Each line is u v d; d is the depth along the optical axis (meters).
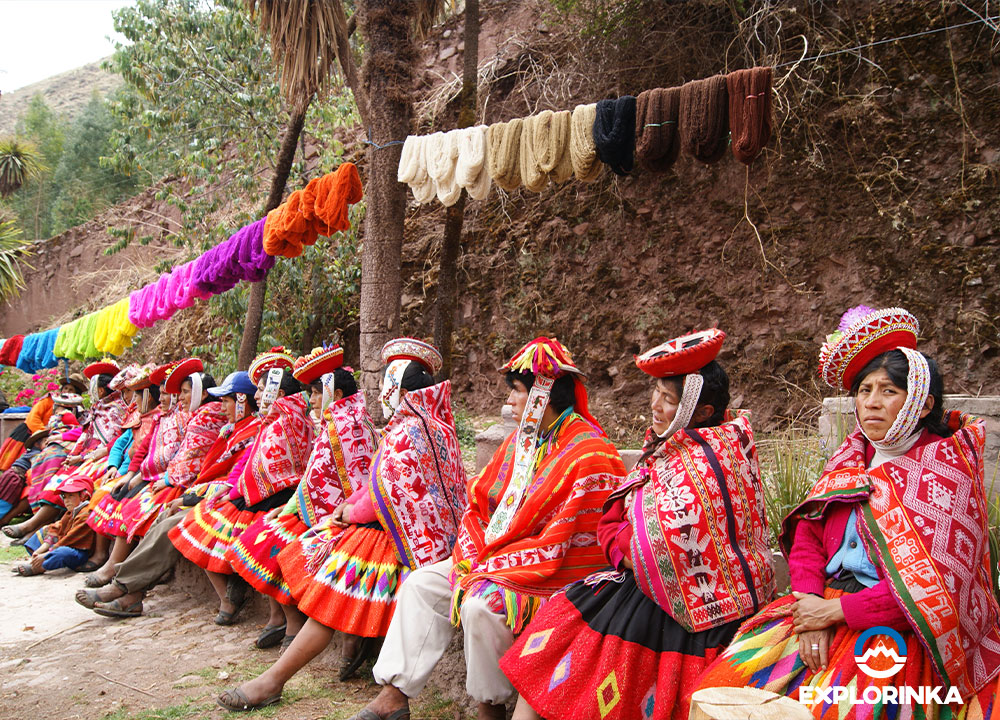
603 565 3.08
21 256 21.83
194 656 4.33
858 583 2.36
